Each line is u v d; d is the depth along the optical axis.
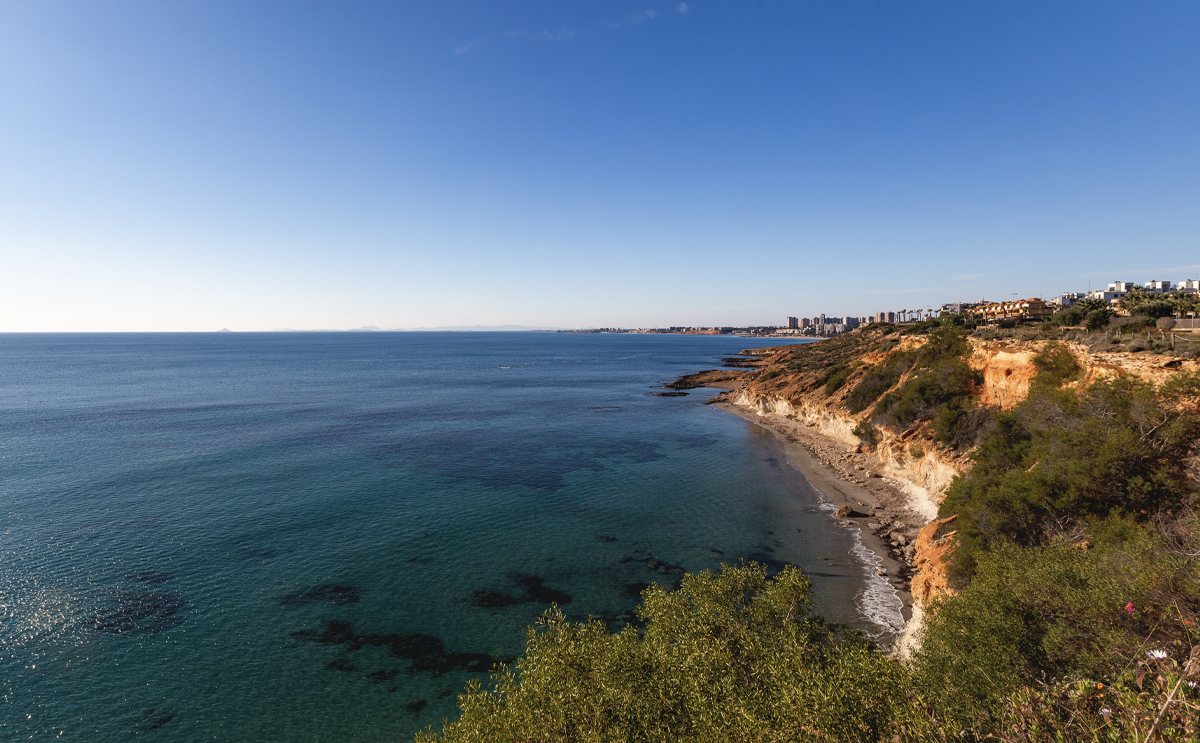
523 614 25.19
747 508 39.09
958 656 11.44
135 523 34.66
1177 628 8.98
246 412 79.56
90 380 124.00
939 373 44.00
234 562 29.58
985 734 6.62
